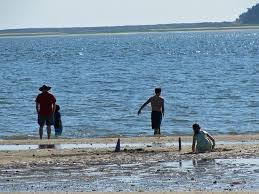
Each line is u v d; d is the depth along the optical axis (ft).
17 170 169.78
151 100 266.57
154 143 228.63
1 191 142.82
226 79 613.11
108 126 324.80
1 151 208.54
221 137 247.29
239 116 356.38
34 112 391.24
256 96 453.58
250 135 260.83
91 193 138.31
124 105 417.49
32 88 563.48
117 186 147.43
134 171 166.30
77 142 237.04
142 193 137.39
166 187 145.18
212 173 161.07
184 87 541.75
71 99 460.14
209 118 350.43
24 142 240.12
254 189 141.08
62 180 155.84
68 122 342.23
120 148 212.64
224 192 136.77
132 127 321.11
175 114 367.25
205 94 476.13
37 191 142.61
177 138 243.81
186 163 176.14
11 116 374.02
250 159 179.32
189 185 147.02
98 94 498.69
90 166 174.70
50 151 206.18
